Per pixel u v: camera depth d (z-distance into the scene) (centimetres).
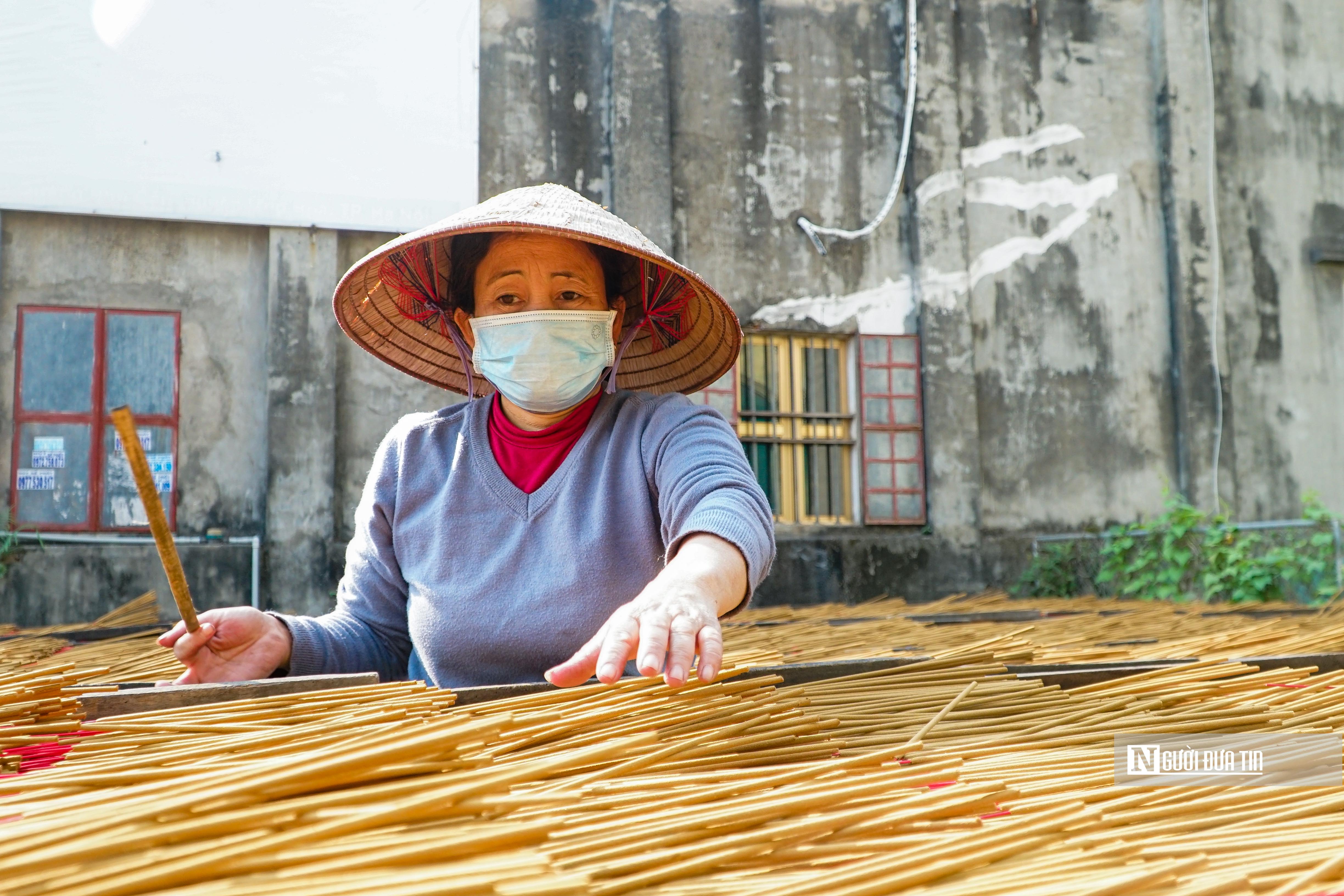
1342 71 848
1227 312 801
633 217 684
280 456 629
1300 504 795
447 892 60
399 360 198
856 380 723
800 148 732
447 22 665
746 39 732
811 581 694
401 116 656
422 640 164
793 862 72
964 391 731
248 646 158
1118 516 760
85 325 625
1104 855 71
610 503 161
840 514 724
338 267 651
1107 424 766
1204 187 792
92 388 623
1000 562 728
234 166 635
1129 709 119
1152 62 807
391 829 70
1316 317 820
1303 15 847
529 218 153
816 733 107
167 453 628
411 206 655
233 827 67
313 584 625
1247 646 207
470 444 173
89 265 627
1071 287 772
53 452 616
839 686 131
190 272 639
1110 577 703
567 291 167
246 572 622
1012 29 783
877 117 748
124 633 335
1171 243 786
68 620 600
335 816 70
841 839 75
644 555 160
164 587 615
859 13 751
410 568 171
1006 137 773
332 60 648
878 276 733
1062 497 752
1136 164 795
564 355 165
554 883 62
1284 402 803
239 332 644
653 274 177
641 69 693
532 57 689
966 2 776
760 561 129
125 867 61
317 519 630
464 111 665
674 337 190
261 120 639
